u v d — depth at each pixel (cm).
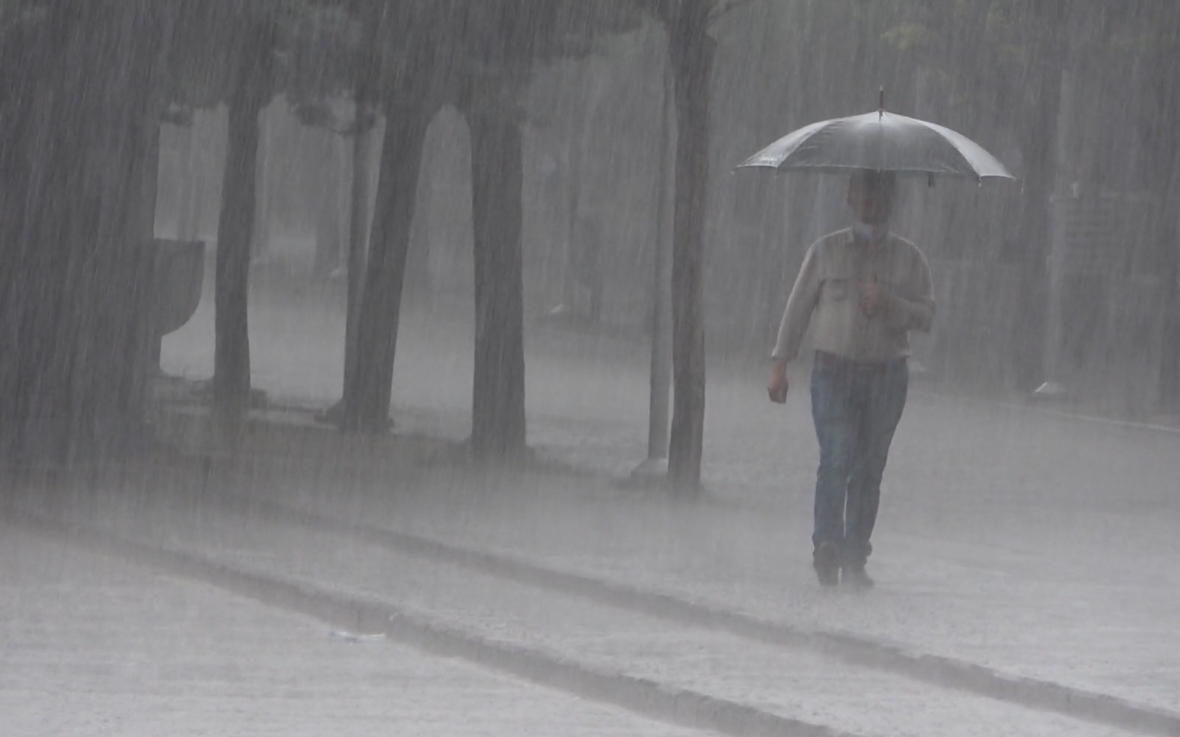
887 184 3675
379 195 6581
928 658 2892
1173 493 5953
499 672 2953
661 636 3172
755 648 3089
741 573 3806
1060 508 5438
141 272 5697
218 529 4256
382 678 2861
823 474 3622
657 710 2688
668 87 5794
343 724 2522
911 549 4369
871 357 3619
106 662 2902
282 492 4931
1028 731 2517
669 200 5694
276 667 2911
